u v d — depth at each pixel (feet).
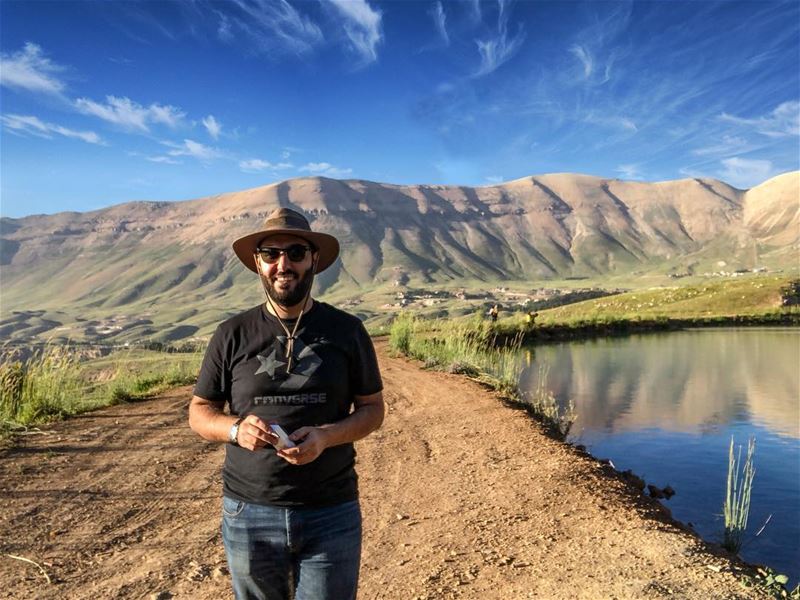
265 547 8.29
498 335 109.60
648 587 13.93
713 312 181.47
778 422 45.91
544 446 29.94
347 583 8.46
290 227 8.31
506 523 19.80
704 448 38.75
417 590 14.99
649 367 78.38
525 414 38.34
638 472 33.81
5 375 36.47
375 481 25.20
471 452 29.55
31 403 36.88
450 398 44.16
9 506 21.33
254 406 8.30
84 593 15.01
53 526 19.62
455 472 26.27
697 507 27.96
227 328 8.62
